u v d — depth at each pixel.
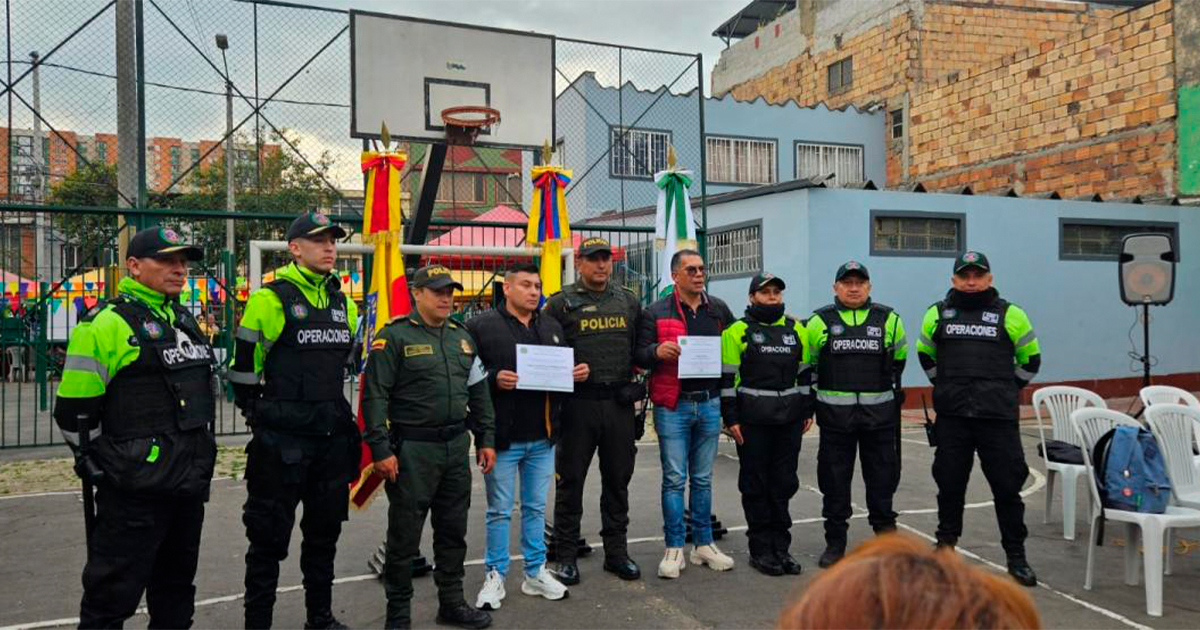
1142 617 4.53
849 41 24.23
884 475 5.38
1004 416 5.09
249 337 3.82
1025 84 18.19
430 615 4.53
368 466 4.79
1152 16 15.74
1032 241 13.92
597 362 4.93
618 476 5.07
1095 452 5.05
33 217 12.02
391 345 4.19
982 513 6.84
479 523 6.52
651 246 14.05
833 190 12.68
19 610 4.58
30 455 9.27
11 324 12.81
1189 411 5.43
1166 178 15.55
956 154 19.97
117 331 3.33
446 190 17.72
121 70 9.55
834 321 5.37
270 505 3.89
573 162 17.64
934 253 13.32
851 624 0.83
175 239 3.55
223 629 4.32
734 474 8.45
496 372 4.59
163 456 3.38
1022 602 0.88
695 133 18.59
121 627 3.38
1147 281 9.20
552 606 4.67
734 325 5.32
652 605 4.68
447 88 10.00
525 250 6.38
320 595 4.16
